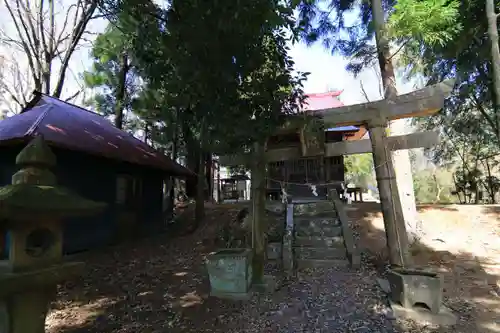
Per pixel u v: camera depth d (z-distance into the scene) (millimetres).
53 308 3914
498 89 4141
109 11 5012
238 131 4188
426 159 18641
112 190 8266
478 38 6352
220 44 3367
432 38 4340
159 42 4012
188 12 3203
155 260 6539
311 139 4738
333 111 4809
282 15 3521
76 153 6887
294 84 4262
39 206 1356
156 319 3613
